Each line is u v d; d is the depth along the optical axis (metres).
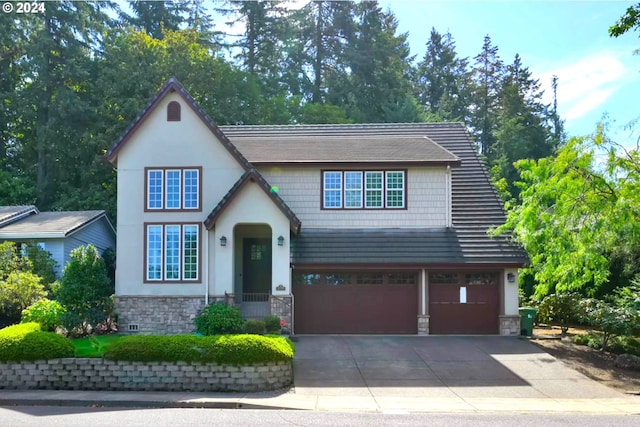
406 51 63.38
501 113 62.94
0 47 43.97
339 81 56.47
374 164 23.97
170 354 15.05
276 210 22.42
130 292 23.11
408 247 23.16
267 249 24.89
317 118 47.31
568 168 19.59
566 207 19.19
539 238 20.39
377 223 24.14
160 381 15.09
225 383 14.97
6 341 15.41
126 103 39.94
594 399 14.43
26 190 42.03
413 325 23.08
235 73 45.97
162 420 11.76
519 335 22.59
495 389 15.26
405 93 57.50
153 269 23.17
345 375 16.48
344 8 59.06
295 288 23.22
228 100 44.00
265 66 57.56
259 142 27.02
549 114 68.12
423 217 24.09
